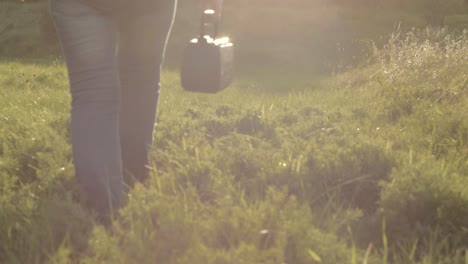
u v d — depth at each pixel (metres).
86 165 3.03
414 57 9.24
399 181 3.29
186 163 3.75
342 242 2.69
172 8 3.46
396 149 4.51
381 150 3.88
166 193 3.29
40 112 6.15
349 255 2.55
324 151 3.89
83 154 3.04
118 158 3.11
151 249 2.43
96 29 3.05
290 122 5.54
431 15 32.53
